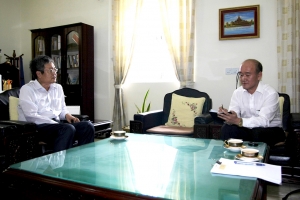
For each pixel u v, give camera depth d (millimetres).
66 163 1360
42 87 2432
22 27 5211
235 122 2033
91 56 4344
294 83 3102
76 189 1045
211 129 2498
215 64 3516
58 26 4340
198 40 3594
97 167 1296
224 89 3482
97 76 4422
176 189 1013
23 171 1227
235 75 3414
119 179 1117
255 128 2086
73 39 4254
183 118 3018
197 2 3578
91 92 4355
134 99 4137
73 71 4281
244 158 1344
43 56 2451
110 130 2844
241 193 977
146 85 4035
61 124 2180
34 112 2268
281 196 2037
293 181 2055
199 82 3611
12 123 1911
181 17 3615
